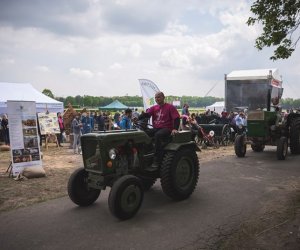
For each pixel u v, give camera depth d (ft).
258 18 22.15
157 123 20.70
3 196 21.67
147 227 15.66
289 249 12.89
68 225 16.17
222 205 18.72
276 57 22.57
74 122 44.55
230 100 51.85
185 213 17.48
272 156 36.29
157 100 20.58
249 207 18.24
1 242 14.33
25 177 27.09
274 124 35.12
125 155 18.39
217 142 49.73
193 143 20.58
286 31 21.79
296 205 18.04
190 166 20.43
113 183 17.46
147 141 19.21
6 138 53.78
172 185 19.12
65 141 63.36
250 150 41.83
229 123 50.29
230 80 51.78
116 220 16.70
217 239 14.12
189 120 46.01
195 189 22.34
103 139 17.10
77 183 18.80
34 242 14.28
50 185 24.75
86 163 18.39
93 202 19.74
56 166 33.58
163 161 19.20
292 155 36.76
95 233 15.11
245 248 13.10
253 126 34.94
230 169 28.99
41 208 18.97
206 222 16.11
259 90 49.90
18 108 27.99
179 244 13.74
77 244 13.99
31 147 28.53
